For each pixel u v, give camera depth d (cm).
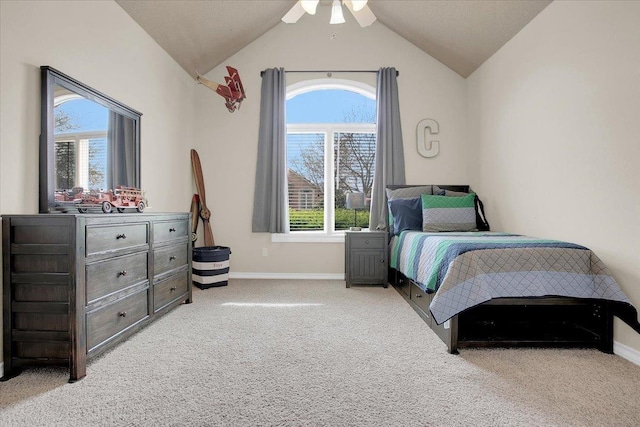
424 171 457
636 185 215
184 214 320
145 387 177
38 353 187
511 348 230
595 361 212
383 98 449
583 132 260
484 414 155
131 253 234
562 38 283
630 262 220
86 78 255
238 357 214
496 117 388
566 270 226
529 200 329
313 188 479
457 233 340
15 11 196
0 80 188
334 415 154
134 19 318
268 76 453
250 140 459
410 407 160
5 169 191
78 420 150
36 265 185
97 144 261
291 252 460
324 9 463
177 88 408
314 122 479
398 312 309
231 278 457
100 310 202
